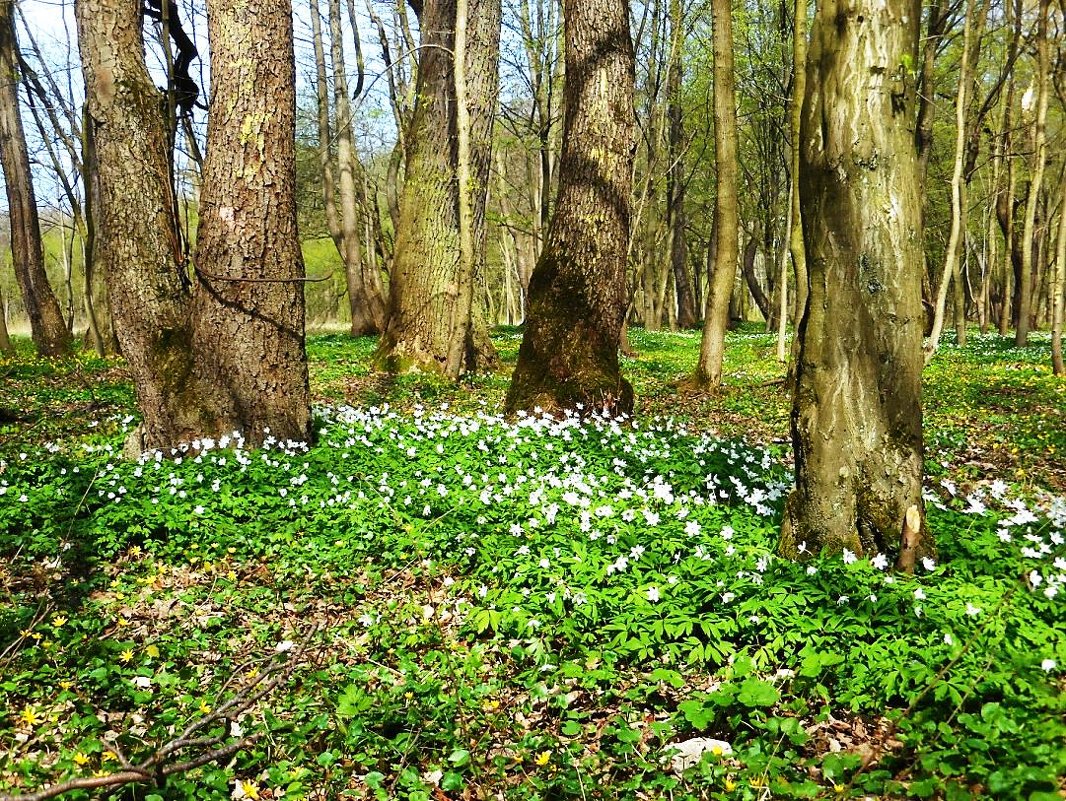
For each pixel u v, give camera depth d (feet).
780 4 71.87
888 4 15.80
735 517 20.98
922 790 10.51
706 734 13.73
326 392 47.75
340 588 20.70
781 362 67.51
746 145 112.88
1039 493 26.96
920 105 62.34
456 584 20.01
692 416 44.34
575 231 35.22
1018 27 65.72
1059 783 10.89
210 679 16.67
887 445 17.15
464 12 39.01
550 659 15.90
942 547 18.28
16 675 16.08
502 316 227.20
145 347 28.66
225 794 12.72
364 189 121.90
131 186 28.02
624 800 11.93
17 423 39.50
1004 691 12.46
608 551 18.95
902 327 16.85
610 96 34.60
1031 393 48.83
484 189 56.85
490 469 26.68
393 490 25.17
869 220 16.52
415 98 55.52
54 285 157.07
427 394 46.70
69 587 20.30
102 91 27.48
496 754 13.85
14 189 71.10
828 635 14.65
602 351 35.55
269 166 28.19
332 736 14.32
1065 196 54.85
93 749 13.08
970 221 129.70
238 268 28.27
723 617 15.69
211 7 27.40
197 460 26.91
